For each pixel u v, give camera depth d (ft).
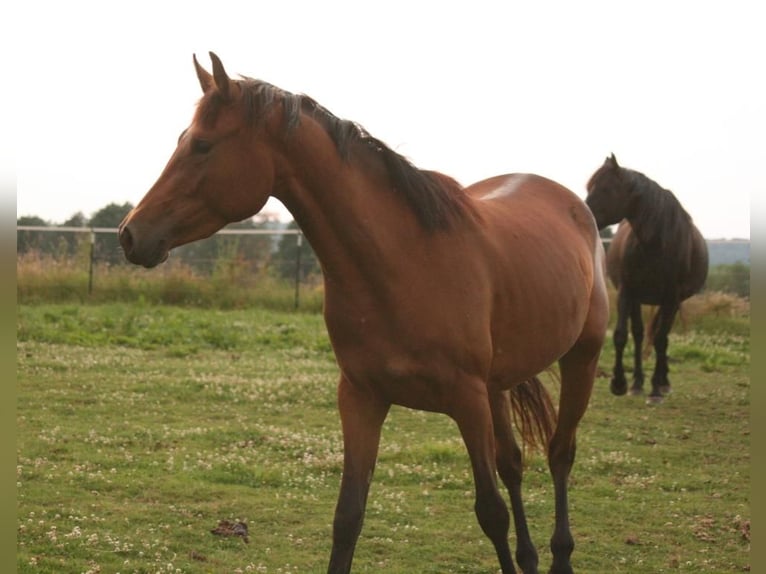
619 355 40.60
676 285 41.01
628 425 34.96
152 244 14.23
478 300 15.81
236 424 31.96
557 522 19.81
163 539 20.10
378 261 15.02
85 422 30.94
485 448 15.80
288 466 26.78
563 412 20.56
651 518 23.58
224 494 23.63
